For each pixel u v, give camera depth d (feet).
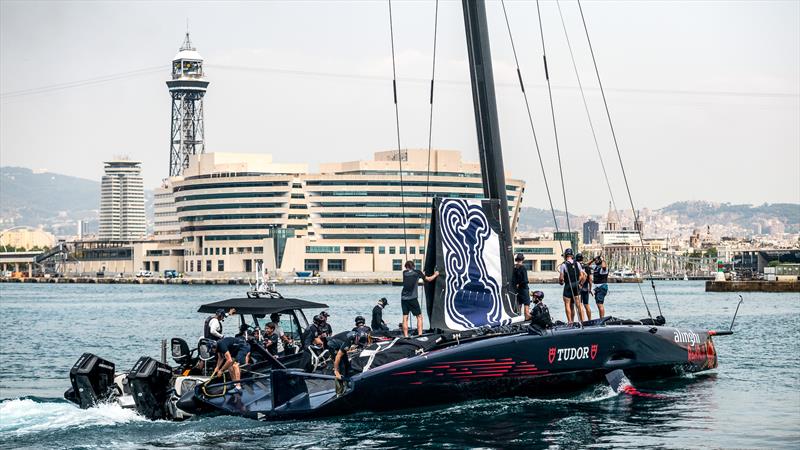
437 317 74.33
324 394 69.72
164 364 71.26
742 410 75.56
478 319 75.77
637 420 71.41
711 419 71.92
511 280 78.64
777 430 68.18
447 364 71.05
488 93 78.64
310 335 77.61
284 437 65.05
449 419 70.64
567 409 75.00
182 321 239.91
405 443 63.57
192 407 69.46
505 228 78.13
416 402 71.00
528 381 75.66
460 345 72.13
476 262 76.02
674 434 66.80
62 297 507.71
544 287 654.94
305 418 68.03
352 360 69.62
